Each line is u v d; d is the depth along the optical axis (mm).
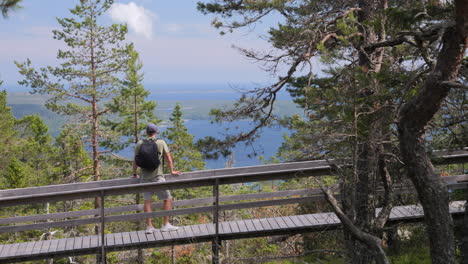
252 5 9250
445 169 7828
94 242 6238
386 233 7320
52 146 37344
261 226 6602
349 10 7422
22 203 5660
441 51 4133
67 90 23938
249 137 10578
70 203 24734
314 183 6668
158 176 6355
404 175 5859
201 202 6406
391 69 5477
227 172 6656
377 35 6762
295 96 12367
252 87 9977
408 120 4438
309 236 7254
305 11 8852
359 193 5742
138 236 6375
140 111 22875
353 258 5168
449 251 4465
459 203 7125
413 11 5211
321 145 5191
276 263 7371
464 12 3809
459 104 5094
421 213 6762
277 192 6570
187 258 10164
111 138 23562
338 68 5074
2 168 34094
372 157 5340
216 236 6410
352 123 4797
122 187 6008
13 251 5953
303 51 8672
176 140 25531
